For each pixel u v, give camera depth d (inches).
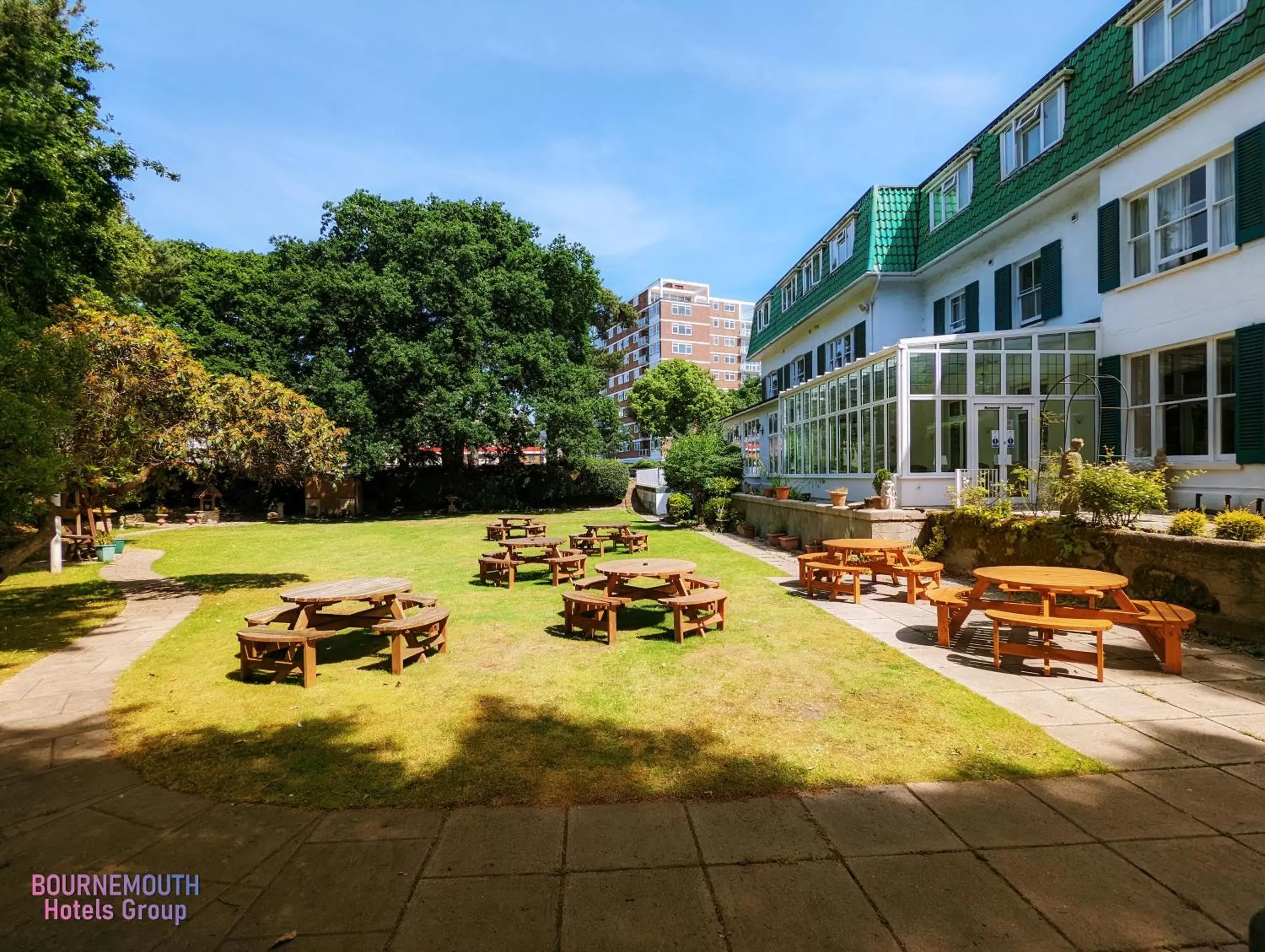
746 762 156.9
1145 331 437.4
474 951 94.6
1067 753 159.5
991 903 103.7
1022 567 302.4
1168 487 380.8
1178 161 405.4
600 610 294.7
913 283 727.7
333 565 539.5
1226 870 111.9
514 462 1279.5
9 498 243.6
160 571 516.1
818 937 96.4
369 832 128.1
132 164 561.3
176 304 1039.6
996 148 583.2
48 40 516.1
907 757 158.7
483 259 1093.1
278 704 204.5
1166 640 222.7
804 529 587.8
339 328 1048.8
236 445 380.2
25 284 469.4
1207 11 387.2
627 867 115.1
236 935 99.2
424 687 218.7
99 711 200.1
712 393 2277.3
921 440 485.1
